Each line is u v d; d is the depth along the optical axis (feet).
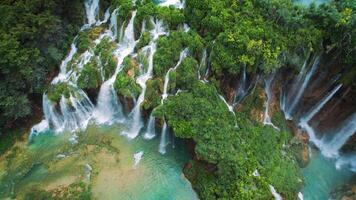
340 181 79.51
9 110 80.02
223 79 82.38
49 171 78.02
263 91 83.41
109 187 75.10
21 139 83.66
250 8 84.58
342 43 78.48
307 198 76.02
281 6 81.97
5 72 77.41
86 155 80.59
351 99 79.46
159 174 77.20
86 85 85.61
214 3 85.56
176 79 81.51
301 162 80.94
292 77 83.20
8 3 84.17
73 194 73.67
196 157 76.07
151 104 81.20
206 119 75.61
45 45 85.87
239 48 78.23
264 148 77.15
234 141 74.90
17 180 77.00
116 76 85.25
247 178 70.44
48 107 85.10
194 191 74.33
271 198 69.72
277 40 78.79
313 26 81.25
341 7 82.12
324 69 81.61
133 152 81.10
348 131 81.82
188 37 83.82
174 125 75.82
